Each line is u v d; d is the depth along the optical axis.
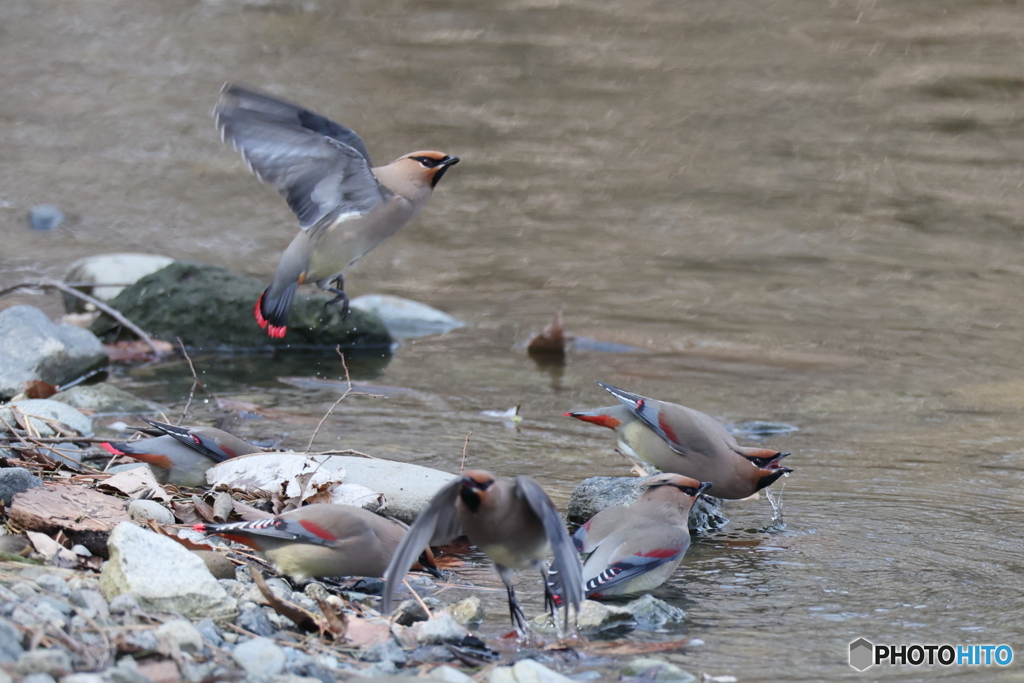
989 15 34.19
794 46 32.16
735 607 7.93
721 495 9.66
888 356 14.62
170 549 7.02
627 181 23.17
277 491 8.75
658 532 8.19
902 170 23.78
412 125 26.06
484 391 13.13
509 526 6.99
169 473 9.09
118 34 32.91
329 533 7.55
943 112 27.30
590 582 7.89
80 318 14.96
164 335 14.59
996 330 15.70
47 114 26.14
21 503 7.82
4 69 29.28
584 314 16.33
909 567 8.61
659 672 6.79
